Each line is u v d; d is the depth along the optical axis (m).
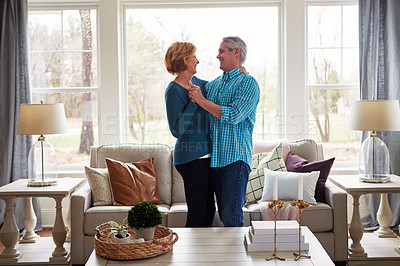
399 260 3.55
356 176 4.03
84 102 4.93
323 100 4.95
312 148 4.21
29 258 3.63
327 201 3.71
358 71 4.93
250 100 3.04
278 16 4.89
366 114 3.74
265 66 4.95
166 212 3.70
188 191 3.18
